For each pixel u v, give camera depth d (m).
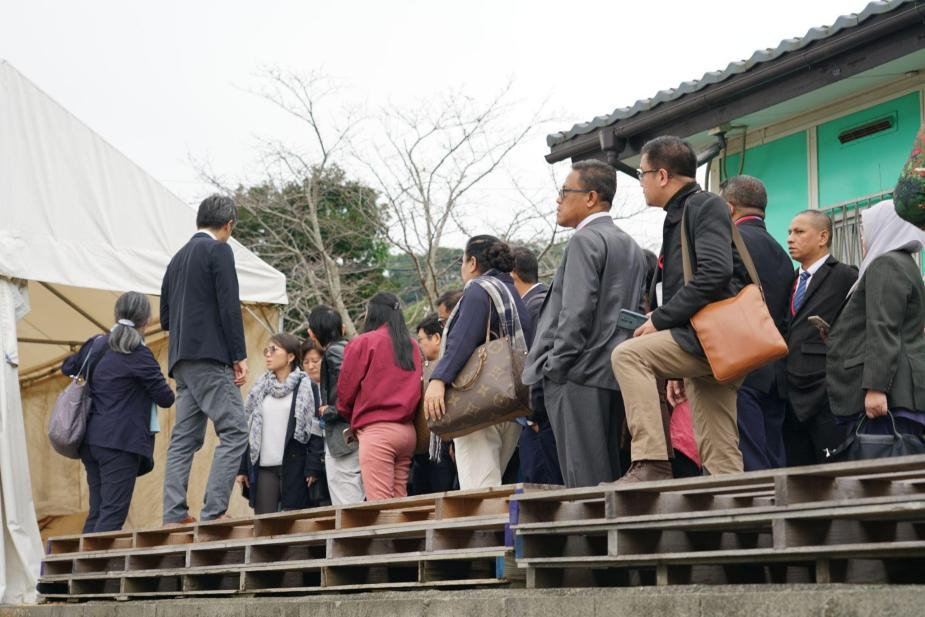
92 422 7.53
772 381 5.42
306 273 21.81
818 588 3.54
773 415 5.59
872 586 3.35
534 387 5.37
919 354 4.64
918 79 8.04
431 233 21.31
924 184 4.24
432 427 5.73
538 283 6.59
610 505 4.20
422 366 6.72
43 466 11.43
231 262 7.12
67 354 11.50
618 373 4.60
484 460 5.93
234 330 7.04
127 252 9.24
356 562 5.50
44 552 8.40
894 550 3.46
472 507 5.31
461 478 5.96
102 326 10.91
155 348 11.09
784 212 9.05
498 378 5.57
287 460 7.93
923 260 7.74
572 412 5.00
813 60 7.91
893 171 8.21
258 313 10.27
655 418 4.51
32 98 8.88
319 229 22.41
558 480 5.71
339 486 7.17
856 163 8.50
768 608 3.52
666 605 3.79
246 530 6.72
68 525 11.23
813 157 8.84
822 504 3.62
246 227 22.72
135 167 9.44
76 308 10.73
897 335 4.62
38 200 8.77
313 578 6.14
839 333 4.96
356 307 22.64
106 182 9.23
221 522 6.54
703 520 3.94
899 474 3.98
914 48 7.40
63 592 8.02
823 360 5.54
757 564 4.39
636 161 9.52
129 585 7.07
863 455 4.63
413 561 5.26
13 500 8.02
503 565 4.73
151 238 9.45
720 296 4.45
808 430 5.68
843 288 5.68
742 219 5.80
